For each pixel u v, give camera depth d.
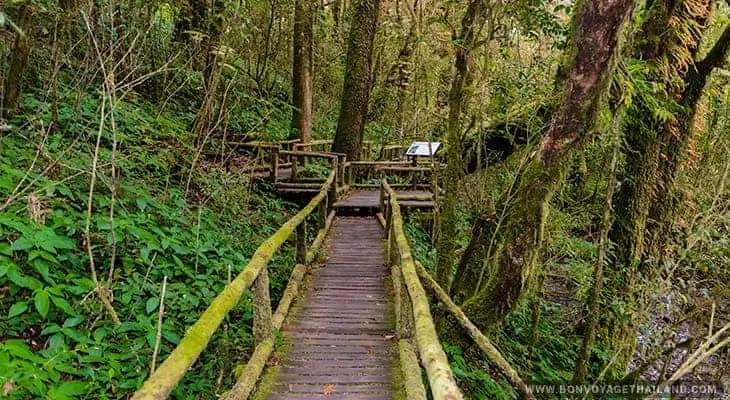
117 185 5.93
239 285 3.33
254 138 12.39
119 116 7.76
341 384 3.83
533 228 4.90
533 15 6.00
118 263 5.18
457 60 5.91
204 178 8.19
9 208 4.80
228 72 11.74
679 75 6.88
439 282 5.87
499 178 8.25
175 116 9.92
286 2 13.36
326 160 13.92
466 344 5.62
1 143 5.30
